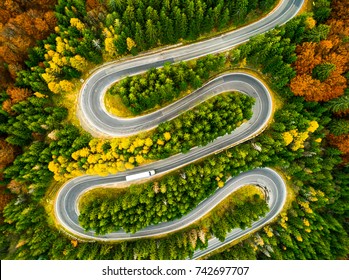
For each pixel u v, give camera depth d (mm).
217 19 57625
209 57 54938
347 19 58000
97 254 62188
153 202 59344
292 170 62625
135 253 61031
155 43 60938
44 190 61188
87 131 60875
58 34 58656
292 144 60156
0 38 54875
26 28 56312
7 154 56562
